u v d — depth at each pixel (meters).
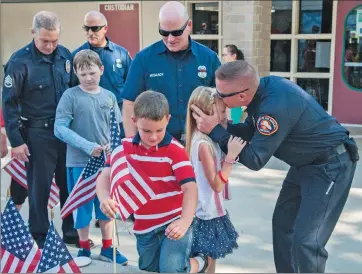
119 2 9.12
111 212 2.63
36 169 3.81
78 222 3.62
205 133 2.90
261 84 2.78
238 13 7.49
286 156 2.87
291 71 8.51
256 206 4.71
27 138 3.79
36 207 3.82
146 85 3.44
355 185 5.12
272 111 2.65
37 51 3.72
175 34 3.25
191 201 2.57
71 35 9.43
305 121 2.73
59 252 2.75
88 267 3.51
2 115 3.88
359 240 3.94
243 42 7.51
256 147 2.70
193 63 3.40
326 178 2.78
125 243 3.97
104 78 4.37
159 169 2.64
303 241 2.76
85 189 3.55
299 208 2.94
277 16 8.48
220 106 2.87
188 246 2.74
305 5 8.28
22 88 3.71
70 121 3.66
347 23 7.98
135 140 2.67
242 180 5.48
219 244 2.96
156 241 2.76
